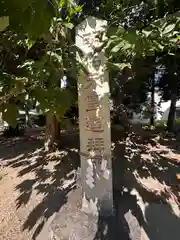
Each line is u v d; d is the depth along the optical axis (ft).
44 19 2.42
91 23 8.03
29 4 2.19
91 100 9.37
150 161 16.38
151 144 20.77
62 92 4.85
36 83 4.40
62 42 5.19
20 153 19.25
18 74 4.57
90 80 9.11
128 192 11.82
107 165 9.78
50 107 4.72
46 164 16.10
